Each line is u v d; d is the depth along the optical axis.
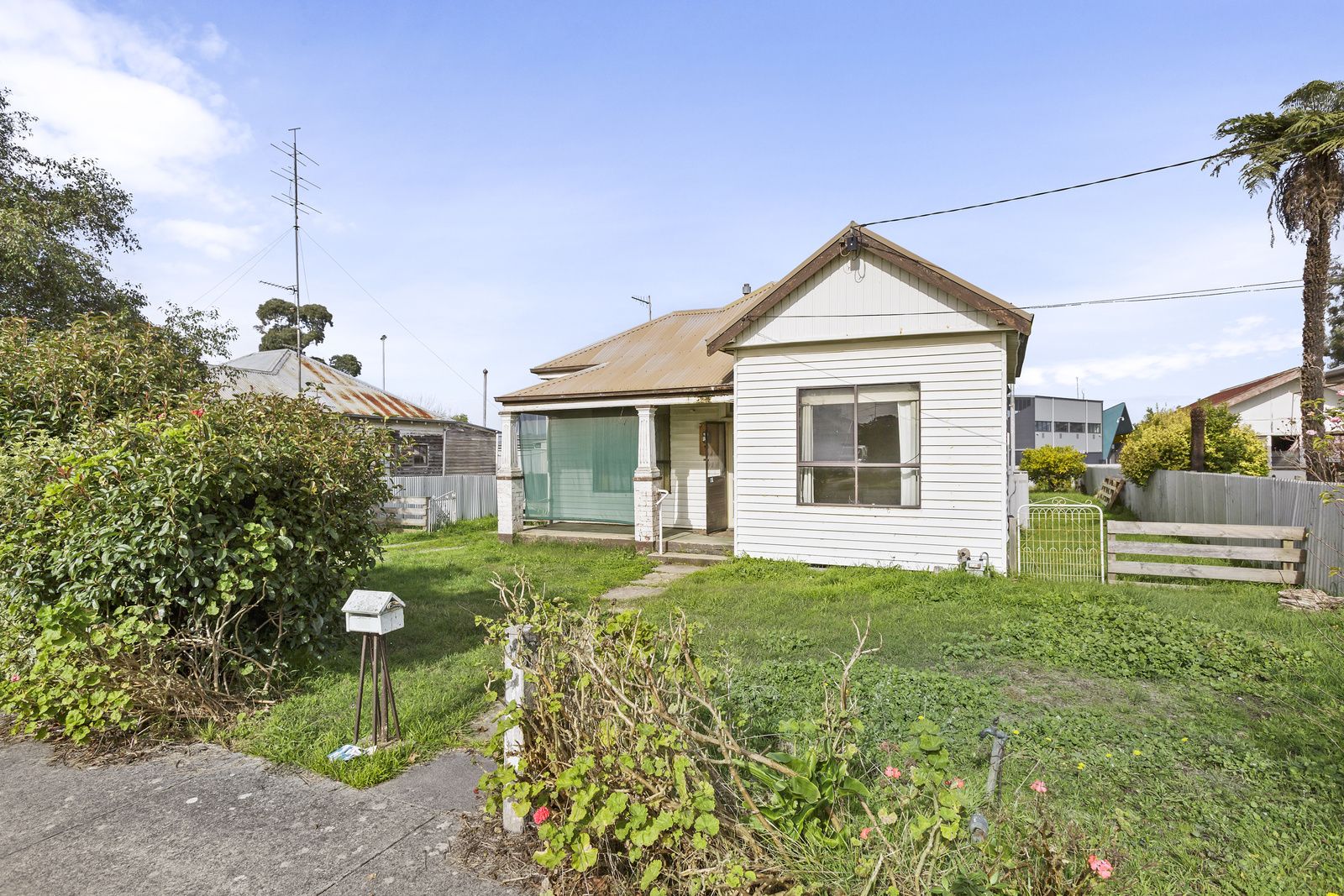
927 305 9.30
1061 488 28.78
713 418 13.16
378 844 3.08
